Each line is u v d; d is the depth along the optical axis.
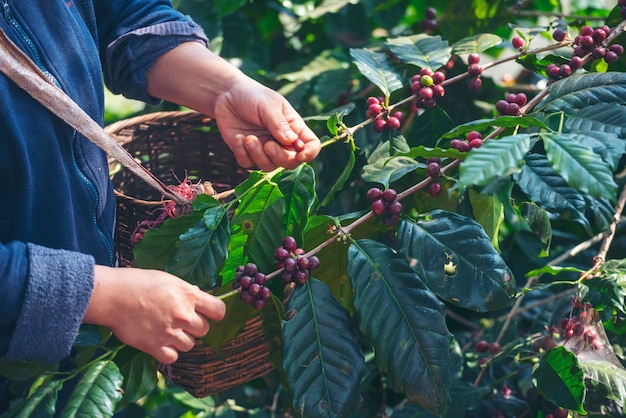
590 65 1.59
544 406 1.51
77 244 1.17
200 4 2.11
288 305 1.20
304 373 1.16
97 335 1.14
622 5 1.51
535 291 1.95
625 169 1.91
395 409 1.61
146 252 1.25
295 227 1.28
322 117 1.55
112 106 2.86
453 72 1.87
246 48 2.28
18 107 1.06
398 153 1.36
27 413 1.07
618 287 1.26
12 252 0.99
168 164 1.79
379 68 1.55
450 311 2.06
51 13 1.13
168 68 1.37
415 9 2.69
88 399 1.06
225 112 1.31
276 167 1.30
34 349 1.00
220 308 1.08
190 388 1.32
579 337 1.37
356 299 1.19
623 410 1.27
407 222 1.23
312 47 2.46
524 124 1.17
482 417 1.58
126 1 1.38
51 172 1.11
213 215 1.20
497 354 1.50
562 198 1.16
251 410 1.84
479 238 1.19
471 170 0.99
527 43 1.52
